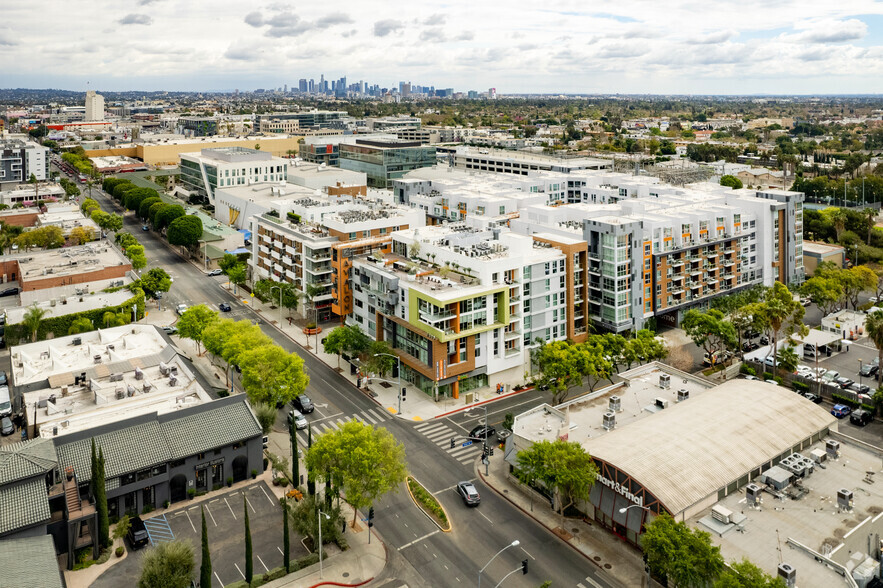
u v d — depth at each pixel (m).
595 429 106.38
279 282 187.88
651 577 82.12
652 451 91.25
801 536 80.69
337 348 143.38
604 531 93.56
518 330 143.12
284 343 165.38
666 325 177.88
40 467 85.69
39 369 126.00
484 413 129.25
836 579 73.25
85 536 89.38
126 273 196.75
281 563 86.25
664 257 167.38
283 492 102.88
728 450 93.06
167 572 76.69
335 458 91.44
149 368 127.06
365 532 93.56
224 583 82.25
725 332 143.88
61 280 184.00
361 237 180.25
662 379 121.81
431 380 133.88
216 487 103.75
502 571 85.12
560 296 150.88
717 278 184.12
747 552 77.81
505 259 138.38
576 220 193.12
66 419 105.06
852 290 184.75
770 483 90.19
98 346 137.00
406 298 139.25
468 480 106.50
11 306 177.88
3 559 75.00
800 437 99.25
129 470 93.88
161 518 95.75
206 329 142.12
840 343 160.12
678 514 82.12
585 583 82.69
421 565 86.44
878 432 122.00
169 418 103.81
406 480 105.44
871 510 85.56
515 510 98.81
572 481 89.44
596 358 127.00
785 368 141.25
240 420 106.19
